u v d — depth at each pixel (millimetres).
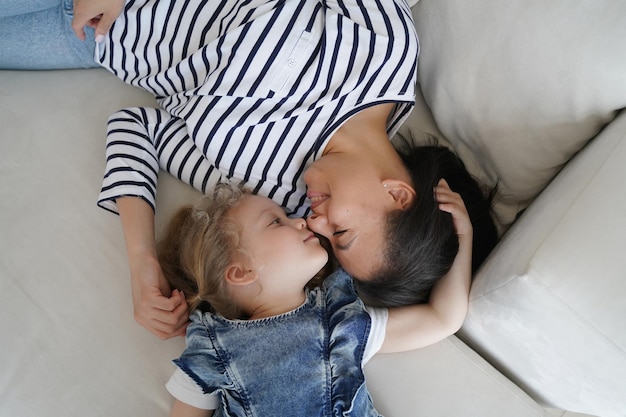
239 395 824
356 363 864
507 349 899
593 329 734
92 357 894
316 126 944
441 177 948
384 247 871
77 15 979
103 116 1083
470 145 1022
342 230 886
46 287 934
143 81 1045
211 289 895
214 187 1003
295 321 877
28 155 1032
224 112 938
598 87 823
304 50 924
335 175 897
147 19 999
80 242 972
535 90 876
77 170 1027
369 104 941
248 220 905
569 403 911
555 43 838
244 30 917
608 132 851
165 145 1010
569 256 734
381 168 913
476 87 944
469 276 917
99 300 932
